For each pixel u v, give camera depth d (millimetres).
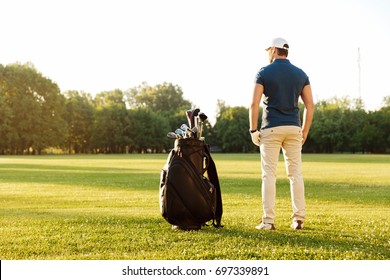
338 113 98188
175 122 109500
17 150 84000
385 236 5742
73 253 4973
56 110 86875
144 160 43531
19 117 81938
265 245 5211
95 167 28562
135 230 6055
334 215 7578
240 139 102812
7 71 84500
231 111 104812
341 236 5699
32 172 22734
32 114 82562
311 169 26141
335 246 5164
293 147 6375
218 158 51438
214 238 5566
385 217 7336
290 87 6355
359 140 92312
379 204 9758
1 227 6367
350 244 5281
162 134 103000
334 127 96312
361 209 8812
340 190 13070
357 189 13391
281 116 6336
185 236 5664
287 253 4875
